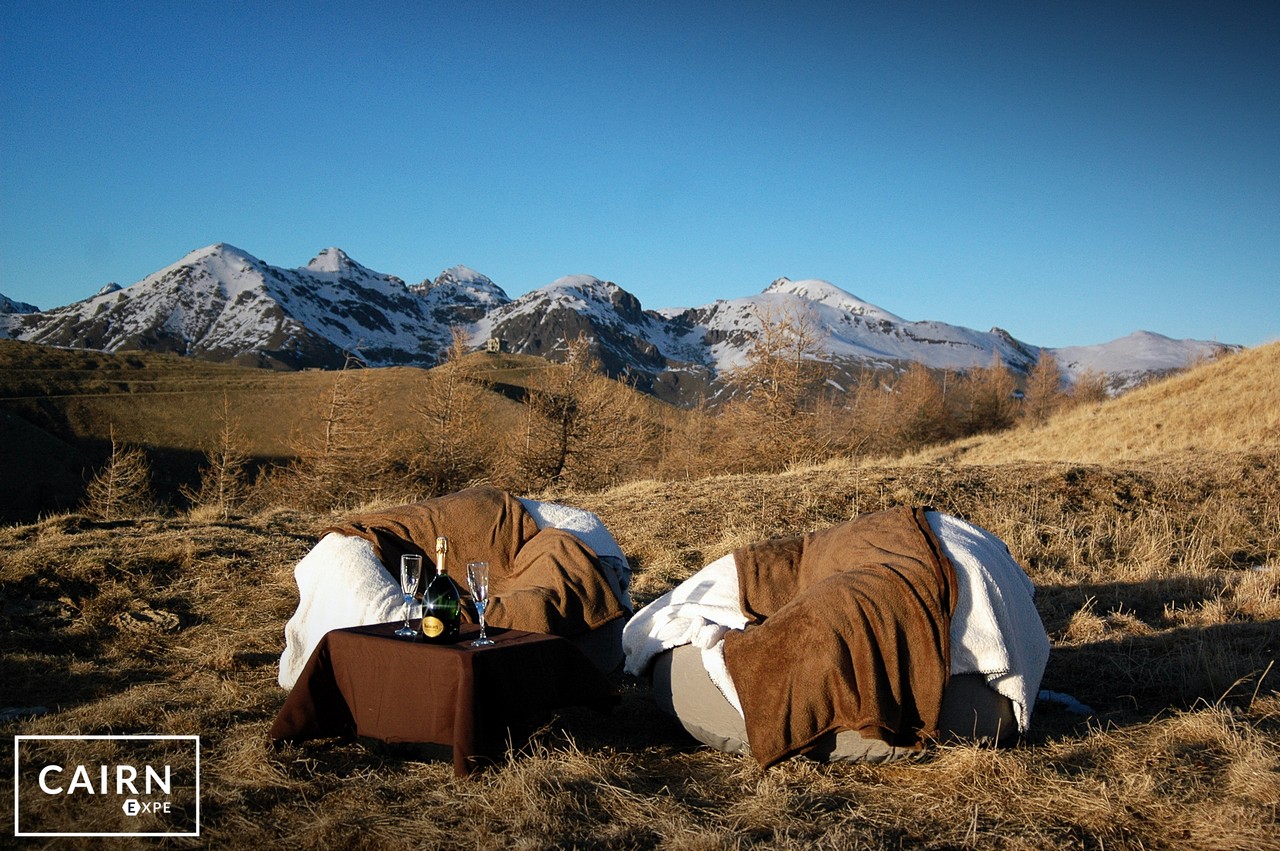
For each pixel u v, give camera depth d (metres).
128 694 5.66
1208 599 8.19
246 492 42.62
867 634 4.38
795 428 35.66
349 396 41.41
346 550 6.12
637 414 42.09
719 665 4.62
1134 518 12.38
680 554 10.37
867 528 5.10
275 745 4.62
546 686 4.75
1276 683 5.54
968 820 3.79
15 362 108.19
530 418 38.56
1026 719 4.59
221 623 7.62
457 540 6.58
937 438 60.62
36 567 8.21
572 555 6.32
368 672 4.68
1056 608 8.22
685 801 4.05
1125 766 4.28
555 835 3.66
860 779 4.32
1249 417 19.48
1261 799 3.83
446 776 4.31
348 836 3.64
